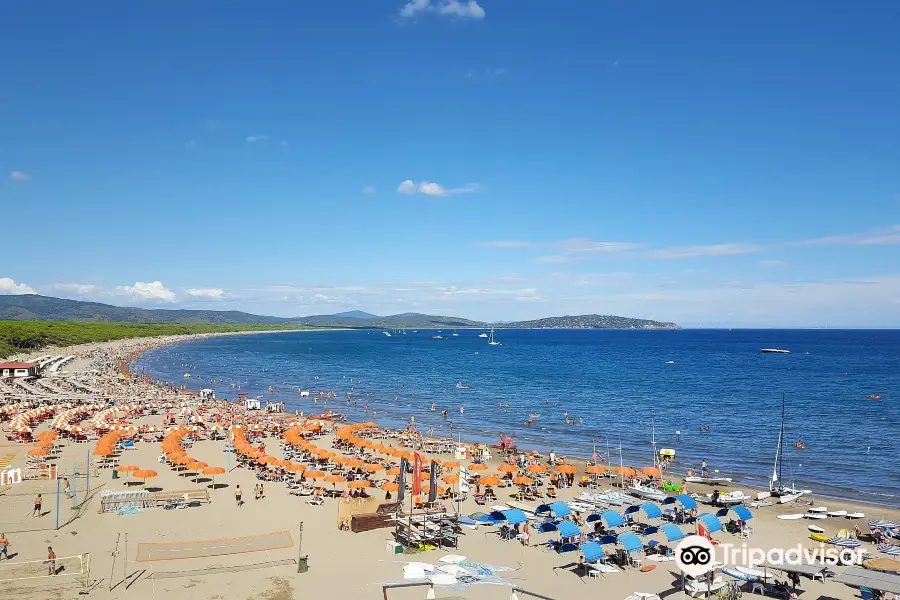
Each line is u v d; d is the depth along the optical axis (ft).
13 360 494.18
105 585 94.43
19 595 90.02
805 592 98.07
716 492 152.56
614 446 230.89
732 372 531.50
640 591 97.55
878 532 126.11
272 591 93.81
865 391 391.86
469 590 95.86
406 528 124.77
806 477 182.70
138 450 201.46
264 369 561.43
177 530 122.72
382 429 254.47
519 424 278.26
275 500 147.23
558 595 95.35
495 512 127.03
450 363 645.51
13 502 139.54
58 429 217.56
